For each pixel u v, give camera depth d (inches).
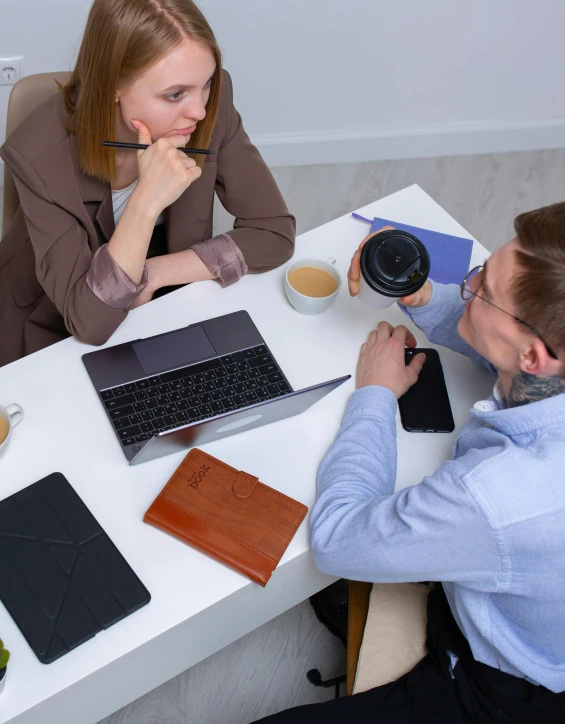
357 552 41.4
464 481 37.4
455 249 61.1
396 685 48.8
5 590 40.1
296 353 52.9
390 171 115.0
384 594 53.1
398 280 48.6
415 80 106.1
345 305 56.4
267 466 47.1
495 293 38.6
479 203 112.3
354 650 53.1
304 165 114.0
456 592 44.2
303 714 47.6
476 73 106.7
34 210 52.5
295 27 95.3
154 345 51.1
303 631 70.4
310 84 103.4
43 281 52.3
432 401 51.8
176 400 48.6
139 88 48.1
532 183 115.6
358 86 105.3
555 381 39.4
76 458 45.8
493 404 45.7
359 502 43.3
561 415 39.1
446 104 110.7
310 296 54.4
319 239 61.0
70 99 52.2
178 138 51.5
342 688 67.6
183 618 40.9
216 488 44.8
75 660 38.9
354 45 99.3
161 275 54.8
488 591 40.8
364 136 111.9
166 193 49.9
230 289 56.2
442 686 47.3
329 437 48.9
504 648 43.3
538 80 109.3
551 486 36.9
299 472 47.2
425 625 51.8
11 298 63.1
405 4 95.3
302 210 108.4
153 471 45.8
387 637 51.3
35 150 51.7
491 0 96.7
